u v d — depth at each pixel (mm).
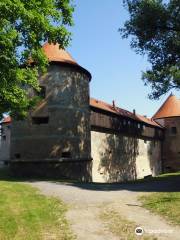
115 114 35094
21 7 12781
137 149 41312
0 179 21984
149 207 12766
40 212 11648
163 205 12883
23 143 25359
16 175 25297
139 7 26141
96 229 9852
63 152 24969
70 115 25734
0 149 44156
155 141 48156
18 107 16875
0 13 12695
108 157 33438
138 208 12688
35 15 13914
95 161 30812
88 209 12477
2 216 10867
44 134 24906
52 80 25453
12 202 12859
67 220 10836
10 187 16391
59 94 25469
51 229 9859
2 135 44156
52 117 25047
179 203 13016
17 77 14672
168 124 50469
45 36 15414
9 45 13273
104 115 32969
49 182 20297
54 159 24484
